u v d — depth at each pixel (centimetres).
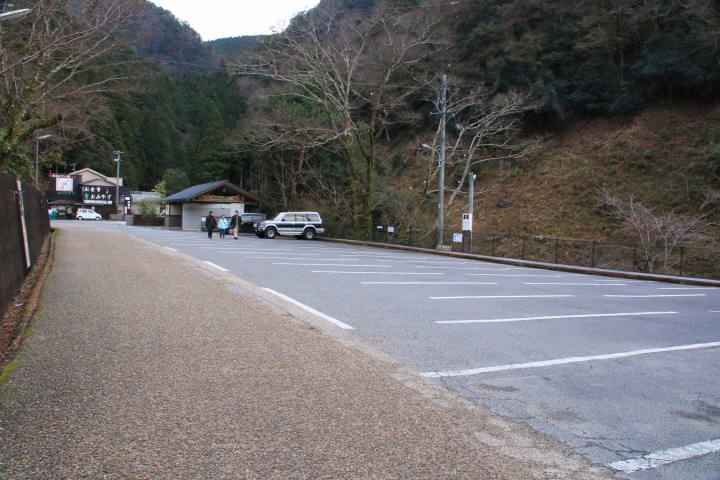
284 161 4575
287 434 404
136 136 7538
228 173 6091
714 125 4009
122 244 2088
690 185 3638
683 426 475
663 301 1364
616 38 4956
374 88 3834
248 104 6688
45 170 7725
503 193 4625
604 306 1198
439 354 684
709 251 2933
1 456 352
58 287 1019
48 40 1664
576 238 3678
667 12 4588
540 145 4612
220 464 351
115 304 873
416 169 5122
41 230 1875
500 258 2619
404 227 3634
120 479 327
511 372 621
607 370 649
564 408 509
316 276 1445
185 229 4447
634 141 4353
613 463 395
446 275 1691
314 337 717
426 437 412
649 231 3075
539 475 363
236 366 570
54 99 2028
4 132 1784
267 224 3612
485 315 984
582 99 4931
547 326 909
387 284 1359
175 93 8375
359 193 3719
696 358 731
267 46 3469
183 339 672
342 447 386
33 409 433
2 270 793
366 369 585
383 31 4216
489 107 3988
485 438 421
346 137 3672
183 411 439
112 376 521
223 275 1283
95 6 1734
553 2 5462
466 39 5491
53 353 591
